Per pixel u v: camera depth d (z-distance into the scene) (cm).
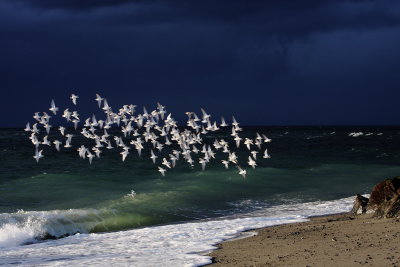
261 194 3130
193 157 6247
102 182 3497
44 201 2748
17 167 4606
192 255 1430
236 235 1780
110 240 1822
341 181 3769
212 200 2855
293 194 3134
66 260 1461
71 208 2531
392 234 1478
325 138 12712
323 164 5203
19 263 1437
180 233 1875
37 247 1766
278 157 6303
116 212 2394
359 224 1745
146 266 1308
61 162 5194
